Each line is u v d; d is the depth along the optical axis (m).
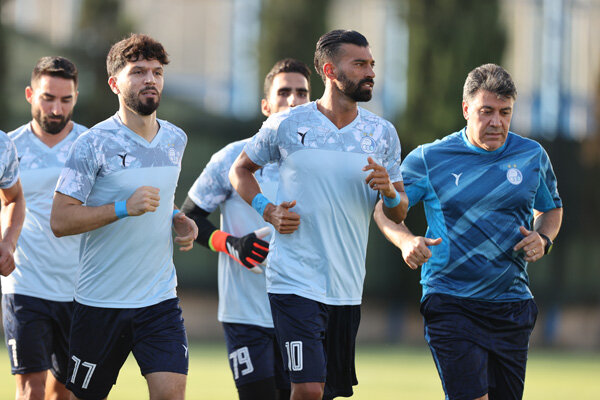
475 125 18.67
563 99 87.25
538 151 19.28
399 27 74.94
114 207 17.58
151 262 18.66
